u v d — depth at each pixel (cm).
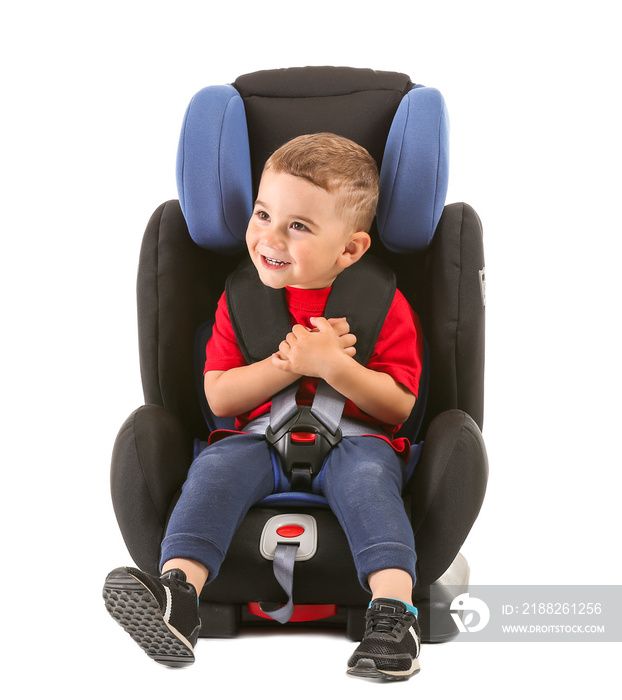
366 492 232
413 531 241
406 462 256
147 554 247
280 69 289
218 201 265
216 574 228
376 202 260
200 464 241
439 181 259
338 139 254
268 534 239
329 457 248
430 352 268
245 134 277
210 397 260
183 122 267
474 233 266
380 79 283
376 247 281
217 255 283
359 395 250
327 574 237
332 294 260
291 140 255
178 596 213
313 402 254
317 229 246
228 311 265
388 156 262
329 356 248
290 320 262
